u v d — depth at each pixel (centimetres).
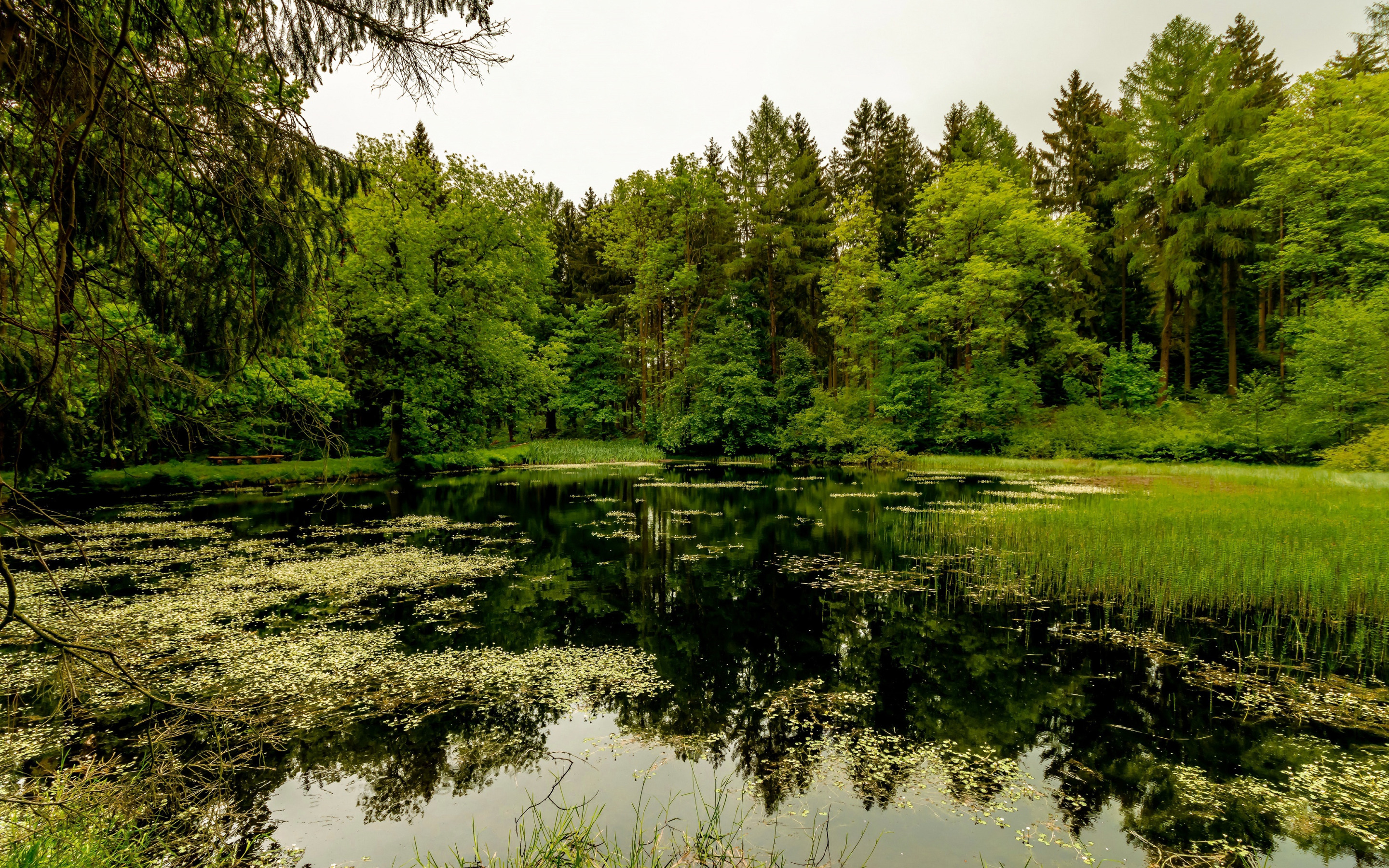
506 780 393
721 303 3662
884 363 3359
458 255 2300
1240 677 559
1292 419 2073
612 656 612
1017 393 2956
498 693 523
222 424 412
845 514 1510
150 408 357
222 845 322
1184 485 1714
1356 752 429
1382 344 1773
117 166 303
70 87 265
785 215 3725
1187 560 853
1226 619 724
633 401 4747
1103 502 1361
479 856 314
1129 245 2861
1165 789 384
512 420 2809
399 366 2189
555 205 5125
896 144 3803
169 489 1666
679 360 3616
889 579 909
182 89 310
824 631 693
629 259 3603
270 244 340
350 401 1975
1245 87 2936
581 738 450
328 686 530
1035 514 1255
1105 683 550
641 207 3531
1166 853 322
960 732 460
